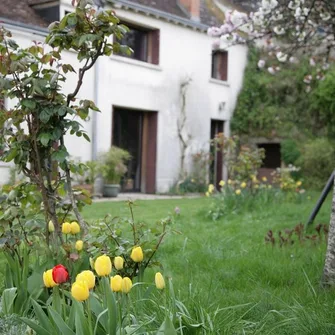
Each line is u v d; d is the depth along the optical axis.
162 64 16.72
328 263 3.88
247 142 19.39
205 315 2.64
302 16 7.46
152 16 16.11
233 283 4.16
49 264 2.96
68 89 13.23
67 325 2.11
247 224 7.70
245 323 2.81
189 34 17.70
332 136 17.80
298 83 18.52
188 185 17.41
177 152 17.50
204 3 19.97
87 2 3.26
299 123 18.53
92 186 13.66
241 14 8.26
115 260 2.62
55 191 3.61
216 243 5.88
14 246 3.38
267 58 19.56
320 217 8.30
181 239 6.08
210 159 18.11
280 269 4.42
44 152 3.50
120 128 16.19
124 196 15.09
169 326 1.98
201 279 4.24
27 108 3.28
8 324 2.39
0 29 3.36
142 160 16.94
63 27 3.32
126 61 15.38
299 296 3.57
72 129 3.40
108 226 3.19
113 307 2.11
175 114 17.33
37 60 3.34
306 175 16.97
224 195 9.40
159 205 11.50
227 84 19.38
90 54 3.47
